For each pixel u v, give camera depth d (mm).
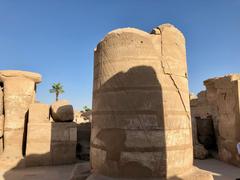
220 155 8320
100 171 3697
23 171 7113
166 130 3545
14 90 8656
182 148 3703
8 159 7688
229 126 7762
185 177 3508
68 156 8227
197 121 10094
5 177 6422
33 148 7922
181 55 4062
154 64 3697
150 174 3402
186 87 4098
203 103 12969
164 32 3865
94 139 3955
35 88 9727
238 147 5270
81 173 4152
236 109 7438
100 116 3836
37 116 8258
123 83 3650
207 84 9445
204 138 9805
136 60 3684
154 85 3617
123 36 3777
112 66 3791
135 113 3531
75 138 8414
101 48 4043
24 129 8602
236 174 6176
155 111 3545
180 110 3807
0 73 8695
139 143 3459
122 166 3459
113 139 3582
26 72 8961
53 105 8617
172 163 3523
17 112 8547
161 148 3469
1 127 8469
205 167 7090
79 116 19391
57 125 8289
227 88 7934
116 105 3641
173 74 3811
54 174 6684
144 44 3723
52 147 8094
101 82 3914
